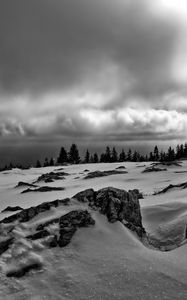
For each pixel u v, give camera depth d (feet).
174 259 43.06
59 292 34.42
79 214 49.67
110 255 41.75
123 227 50.85
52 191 194.18
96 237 45.91
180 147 474.90
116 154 520.42
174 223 68.54
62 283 35.88
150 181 211.82
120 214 53.72
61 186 217.56
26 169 384.88
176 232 64.18
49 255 41.11
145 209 87.25
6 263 38.88
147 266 39.70
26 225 47.83
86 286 35.45
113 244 44.78
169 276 37.65
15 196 189.06
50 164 488.85
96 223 49.39
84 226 47.75
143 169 284.41
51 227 46.55
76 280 36.42
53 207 53.42
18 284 35.45
